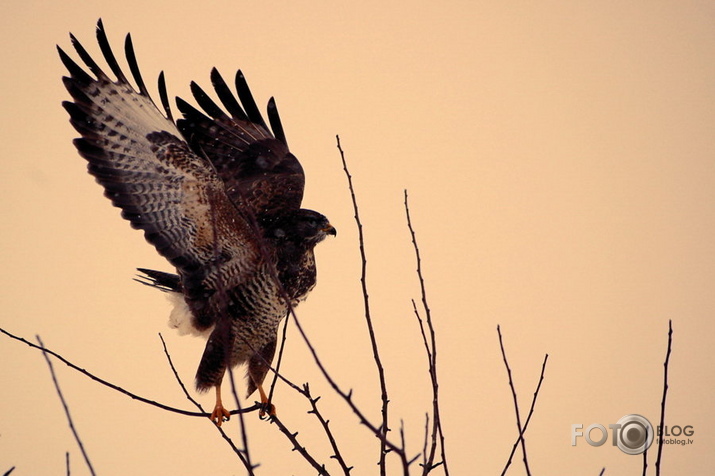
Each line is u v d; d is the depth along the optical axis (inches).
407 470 211.9
